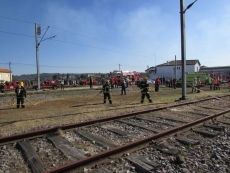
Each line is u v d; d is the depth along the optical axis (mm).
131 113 9805
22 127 8164
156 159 5215
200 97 18719
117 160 5059
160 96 20172
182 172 4582
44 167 4762
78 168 4559
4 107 14359
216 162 5062
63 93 24969
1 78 78625
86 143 6328
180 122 8953
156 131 7539
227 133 7406
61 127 7363
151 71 79500
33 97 20688
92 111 11547
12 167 4824
